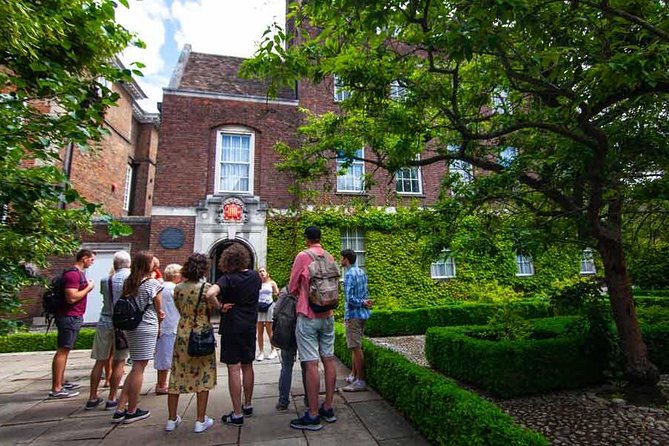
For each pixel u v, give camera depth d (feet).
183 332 11.51
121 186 50.08
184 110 38.06
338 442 10.58
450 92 12.52
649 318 21.34
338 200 39.32
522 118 12.99
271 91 11.82
